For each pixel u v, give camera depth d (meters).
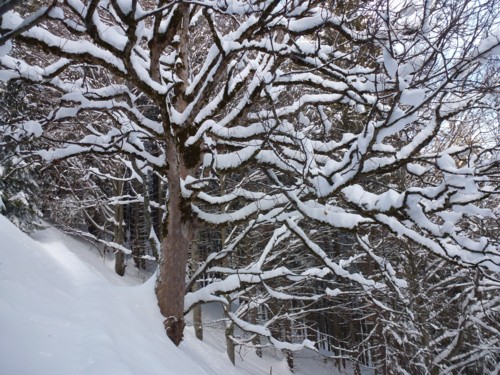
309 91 9.56
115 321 4.37
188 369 4.59
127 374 2.82
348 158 5.20
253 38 6.80
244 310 12.06
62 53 5.36
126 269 20.39
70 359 2.94
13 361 2.62
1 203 7.83
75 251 14.27
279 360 20.00
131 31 4.74
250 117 7.64
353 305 18.66
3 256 4.19
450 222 5.34
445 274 15.27
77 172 14.57
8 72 5.67
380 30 4.95
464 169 4.78
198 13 8.23
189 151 6.88
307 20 5.99
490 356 12.62
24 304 3.59
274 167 6.88
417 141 5.09
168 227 6.63
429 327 13.41
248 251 14.39
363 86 6.41
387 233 12.36
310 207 6.40
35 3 7.43
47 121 6.24
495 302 11.13
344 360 22.19
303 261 16.34
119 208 18.34
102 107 6.29
